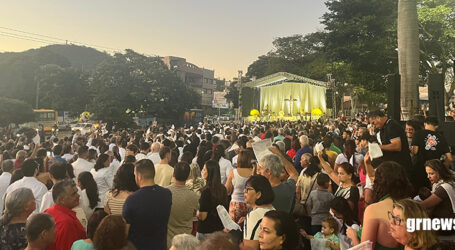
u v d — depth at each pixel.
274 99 44.44
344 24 36.78
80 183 5.12
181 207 4.28
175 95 55.16
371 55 35.47
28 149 12.02
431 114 9.37
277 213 2.62
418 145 5.12
